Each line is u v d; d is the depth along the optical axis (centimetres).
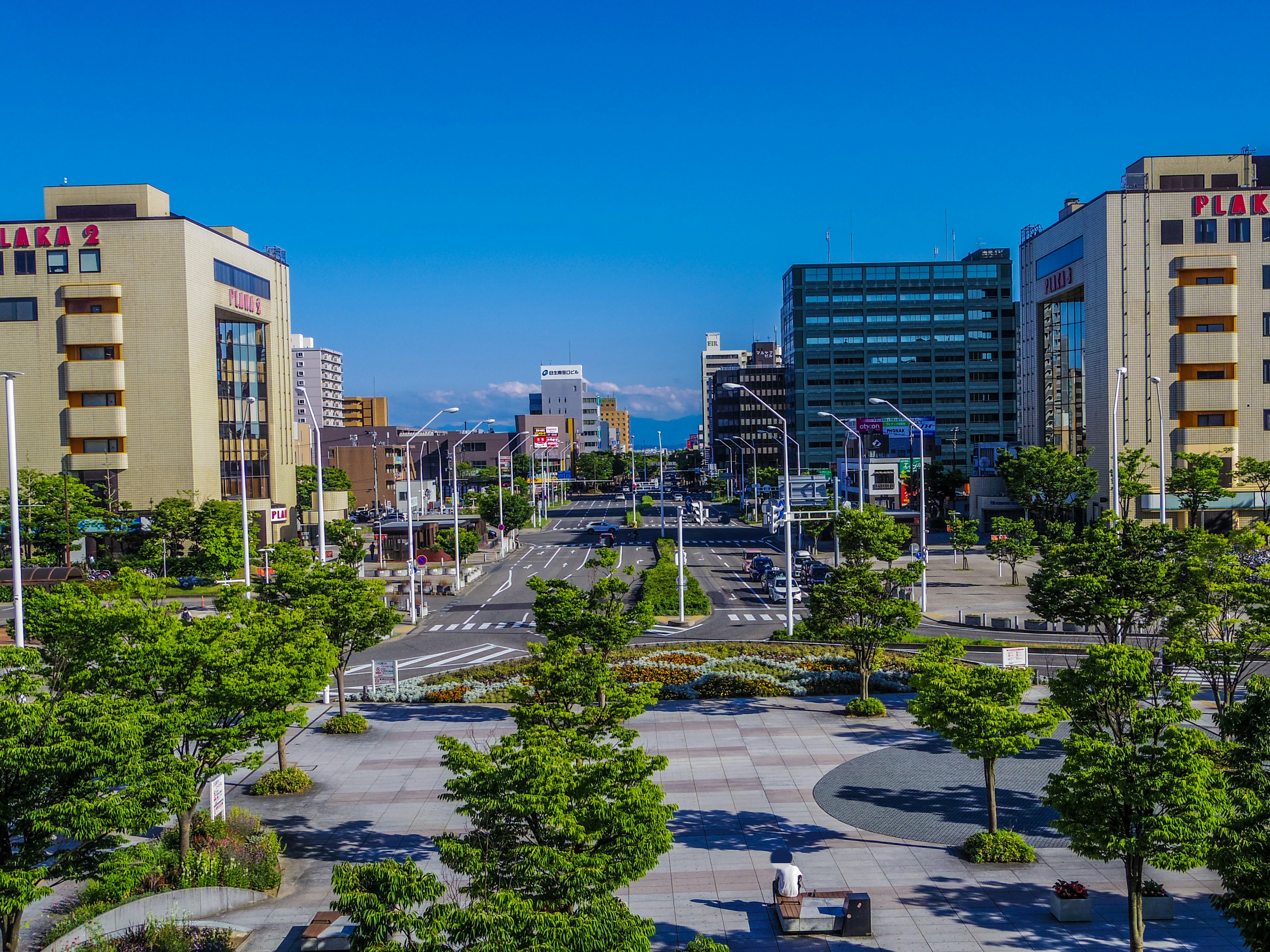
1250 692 2216
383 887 1512
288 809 2944
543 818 1692
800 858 2509
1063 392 11206
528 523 14712
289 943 2080
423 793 3073
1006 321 18500
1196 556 3750
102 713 1775
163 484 8981
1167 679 2219
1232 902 1573
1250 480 8900
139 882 2117
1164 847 1775
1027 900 2244
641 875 1719
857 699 3931
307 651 2788
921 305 18562
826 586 3894
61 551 8162
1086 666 2139
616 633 3731
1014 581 7775
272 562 4591
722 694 4200
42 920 2159
